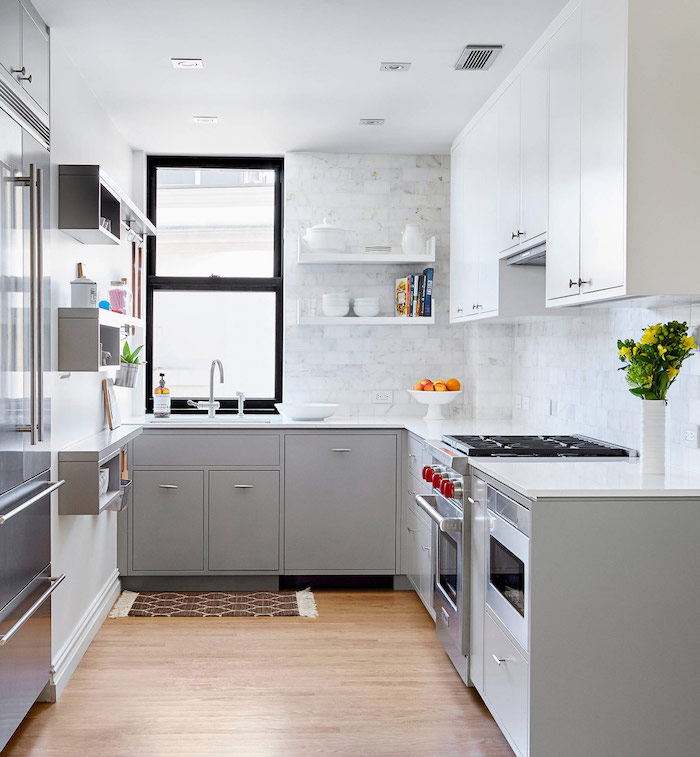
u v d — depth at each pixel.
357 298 5.07
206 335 5.28
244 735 2.79
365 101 4.04
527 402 4.54
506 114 3.66
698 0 2.38
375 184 5.11
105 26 3.11
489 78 3.69
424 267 5.16
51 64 3.15
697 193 2.38
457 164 4.73
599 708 2.34
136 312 4.88
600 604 2.33
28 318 2.75
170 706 3.03
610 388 3.41
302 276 5.12
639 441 3.10
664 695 2.35
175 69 3.59
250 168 5.24
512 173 3.55
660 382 2.62
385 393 5.17
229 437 4.51
